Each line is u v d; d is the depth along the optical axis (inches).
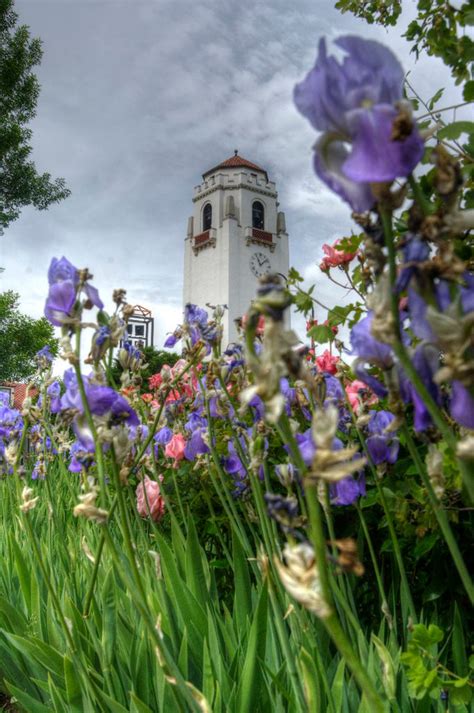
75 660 59.3
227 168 2425.0
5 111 739.4
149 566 90.4
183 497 129.2
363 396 65.0
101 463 50.5
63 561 104.7
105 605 70.7
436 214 28.9
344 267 101.9
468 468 28.7
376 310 29.7
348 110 28.0
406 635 73.1
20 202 745.0
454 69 76.2
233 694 61.0
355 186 28.9
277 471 52.6
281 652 69.4
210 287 2292.1
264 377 28.0
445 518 35.9
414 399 32.6
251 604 82.9
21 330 645.9
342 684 57.0
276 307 28.0
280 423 30.3
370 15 115.8
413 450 38.7
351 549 27.6
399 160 27.2
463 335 26.3
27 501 62.3
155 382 136.9
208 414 86.8
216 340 79.3
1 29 727.1
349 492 58.5
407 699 59.6
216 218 2346.2
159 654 47.3
